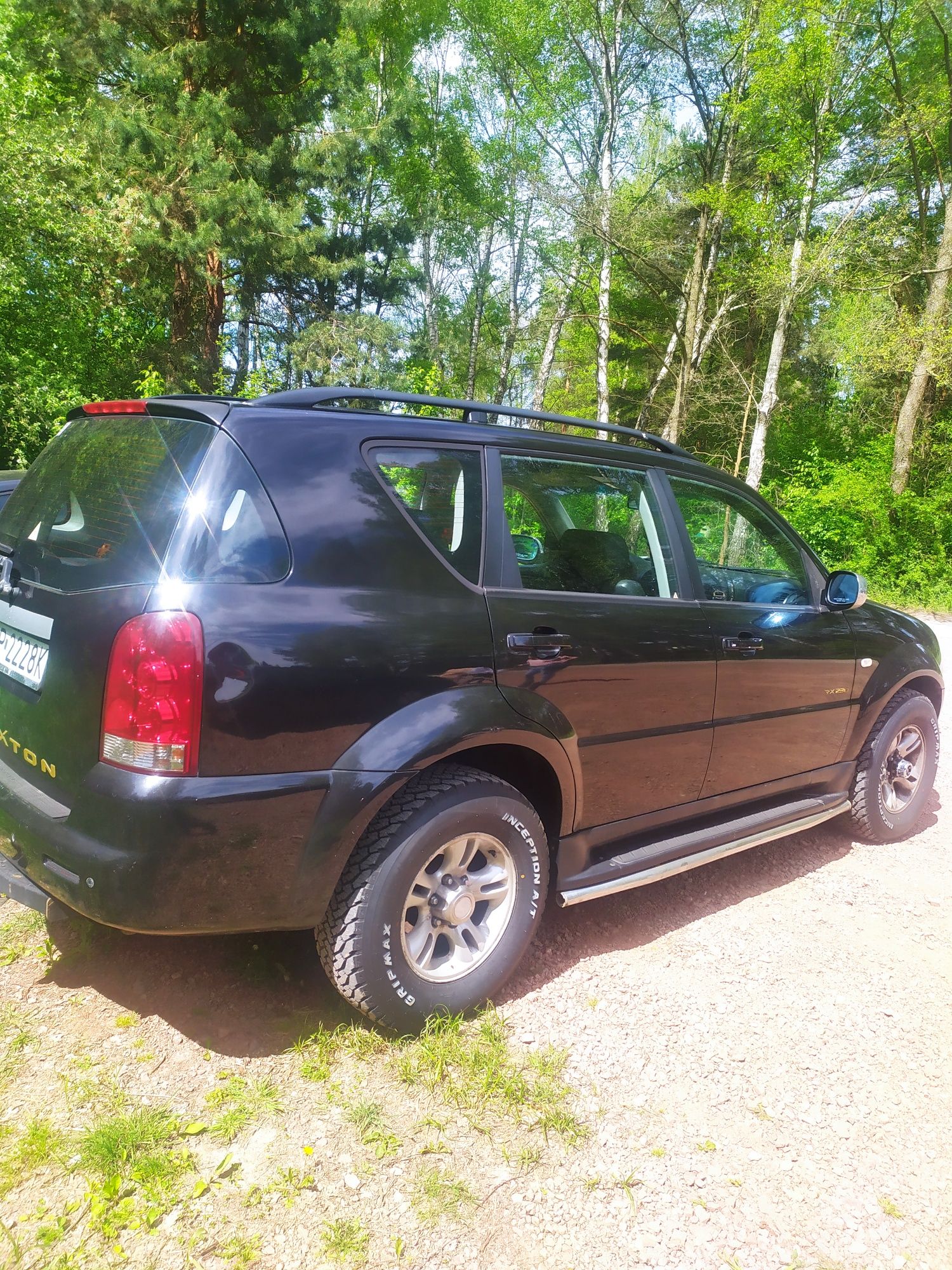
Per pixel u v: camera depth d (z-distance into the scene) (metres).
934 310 16.89
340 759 2.23
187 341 17.42
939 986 3.07
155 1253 1.75
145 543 2.18
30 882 2.29
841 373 21.19
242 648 2.08
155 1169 1.93
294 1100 2.21
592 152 22.56
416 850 2.35
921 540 17.30
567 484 3.02
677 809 3.29
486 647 2.54
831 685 3.88
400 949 2.38
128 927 2.05
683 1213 1.99
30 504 2.79
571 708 2.75
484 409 2.88
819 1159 2.20
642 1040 2.61
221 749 2.05
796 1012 2.83
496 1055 2.42
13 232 13.16
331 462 2.39
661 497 3.35
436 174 28.27
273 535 2.22
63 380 14.10
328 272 18.31
